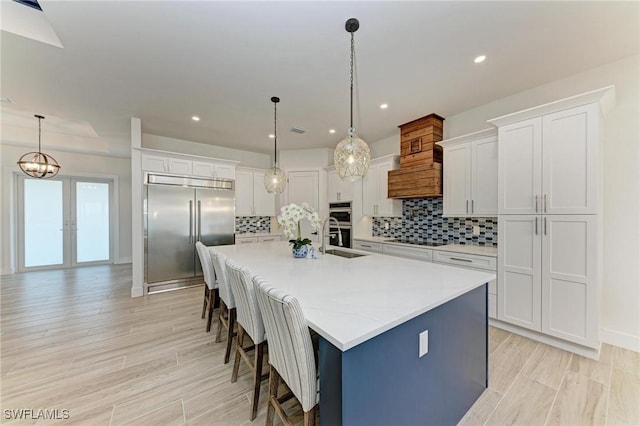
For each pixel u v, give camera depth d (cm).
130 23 190
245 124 405
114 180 623
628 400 171
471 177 322
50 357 224
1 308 338
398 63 242
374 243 429
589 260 217
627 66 234
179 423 155
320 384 110
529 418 158
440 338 142
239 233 563
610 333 241
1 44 212
